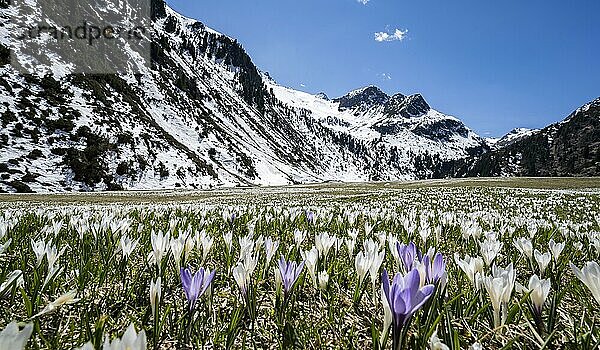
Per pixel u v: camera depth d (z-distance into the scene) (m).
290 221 8.07
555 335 2.22
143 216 9.27
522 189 45.69
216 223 7.55
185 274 2.16
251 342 2.38
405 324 1.55
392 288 1.49
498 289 2.10
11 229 5.81
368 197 30.50
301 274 2.93
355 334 2.51
